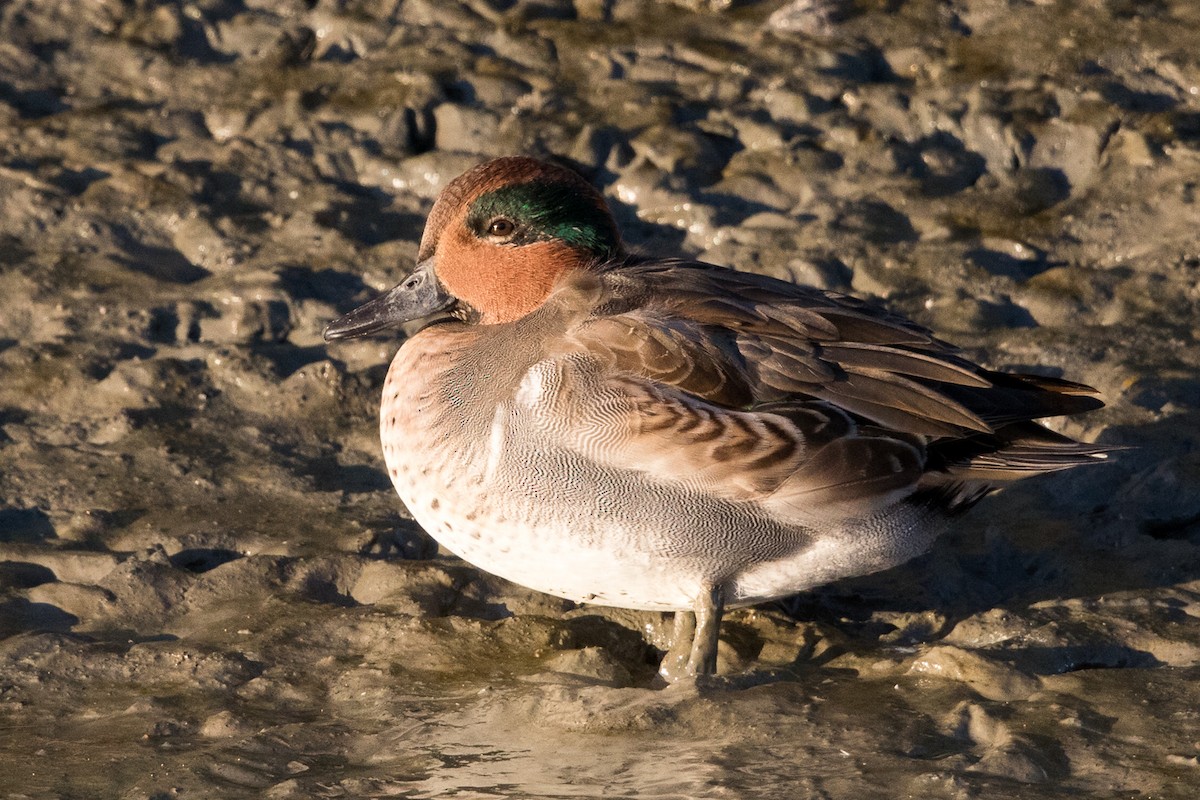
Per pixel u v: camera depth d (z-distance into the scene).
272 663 8.77
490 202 9.09
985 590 9.50
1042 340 11.98
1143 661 8.44
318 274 13.17
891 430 8.32
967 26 16.28
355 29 16.72
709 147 14.62
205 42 16.92
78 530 10.20
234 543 10.09
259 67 16.41
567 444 8.23
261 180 14.62
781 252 13.28
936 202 13.87
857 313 8.84
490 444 8.35
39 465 10.92
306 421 11.59
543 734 7.84
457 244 9.20
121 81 16.27
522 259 9.08
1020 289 12.65
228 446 11.29
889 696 8.09
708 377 8.23
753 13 16.84
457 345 8.84
